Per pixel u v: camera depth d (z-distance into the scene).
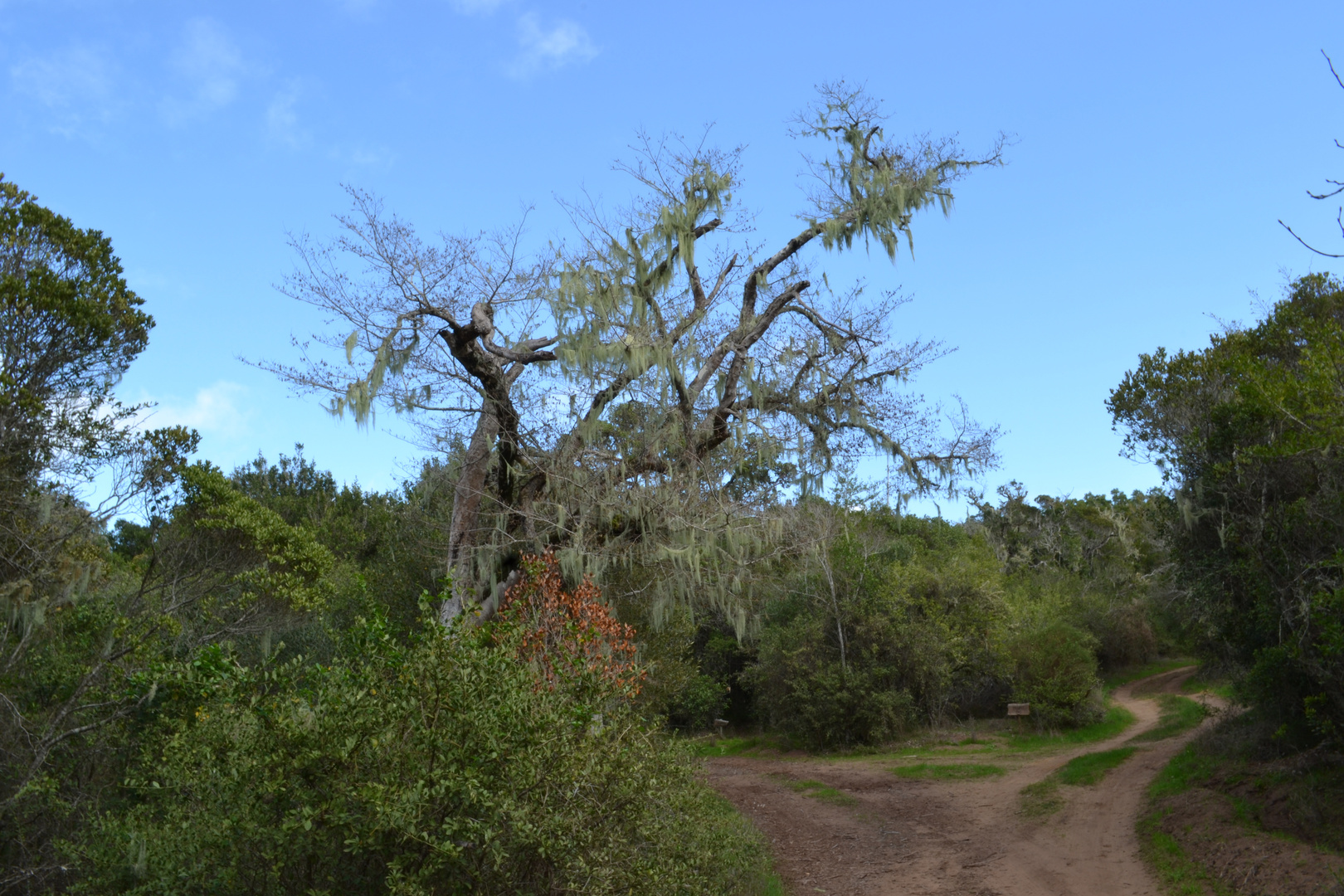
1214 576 15.78
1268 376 12.64
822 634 26.38
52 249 13.31
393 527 20.61
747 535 13.61
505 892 6.44
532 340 15.81
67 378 12.84
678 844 8.01
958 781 18.94
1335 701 12.64
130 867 7.29
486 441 14.40
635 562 15.44
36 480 11.98
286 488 39.72
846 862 12.94
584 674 7.83
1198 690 29.84
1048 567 44.22
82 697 11.59
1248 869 10.50
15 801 10.42
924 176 14.90
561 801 6.62
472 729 6.44
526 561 13.06
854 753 24.41
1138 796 15.14
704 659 30.84
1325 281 15.52
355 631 7.47
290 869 6.41
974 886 11.52
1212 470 15.00
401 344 13.43
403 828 5.77
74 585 11.63
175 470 13.13
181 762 7.17
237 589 14.16
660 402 13.77
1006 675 27.16
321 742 6.17
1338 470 13.02
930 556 35.38
